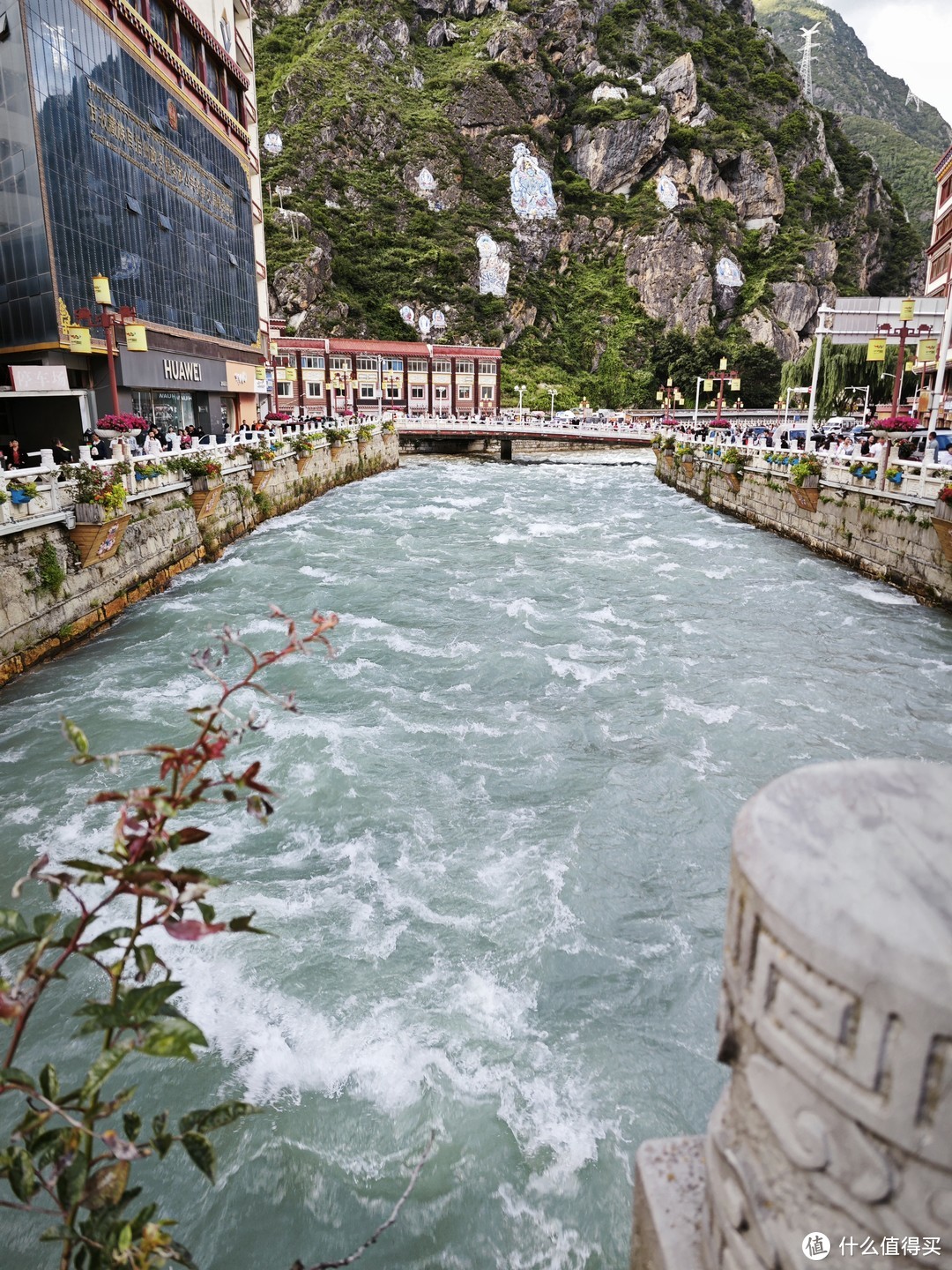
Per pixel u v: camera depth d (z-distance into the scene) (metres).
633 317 105.56
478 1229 4.46
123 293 27.28
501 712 11.12
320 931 6.72
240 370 39.44
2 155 22.53
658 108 113.56
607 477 44.62
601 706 11.34
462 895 7.20
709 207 115.12
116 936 1.50
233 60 37.78
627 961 6.45
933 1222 0.80
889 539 18.00
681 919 6.94
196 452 20.48
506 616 15.70
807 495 21.78
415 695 11.70
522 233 108.50
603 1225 4.47
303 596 17.00
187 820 8.38
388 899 7.16
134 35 27.97
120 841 1.51
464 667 12.85
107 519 13.73
